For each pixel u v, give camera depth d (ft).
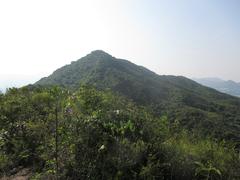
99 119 17.78
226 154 16.61
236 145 18.10
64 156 15.31
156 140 16.99
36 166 16.60
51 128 19.25
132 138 17.08
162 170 14.20
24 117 23.47
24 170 16.52
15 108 24.76
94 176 14.03
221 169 14.85
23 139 18.98
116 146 15.34
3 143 18.83
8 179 15.60
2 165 16.74
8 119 23.18
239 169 15.15
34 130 19.61
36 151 17.75
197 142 19.40
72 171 14.47
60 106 19.75
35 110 24.18
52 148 16.22
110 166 14.39
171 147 16.11
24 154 17.69
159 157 15.20
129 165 14.37
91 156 14.94
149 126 19.04
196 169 14.48
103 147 14.79
